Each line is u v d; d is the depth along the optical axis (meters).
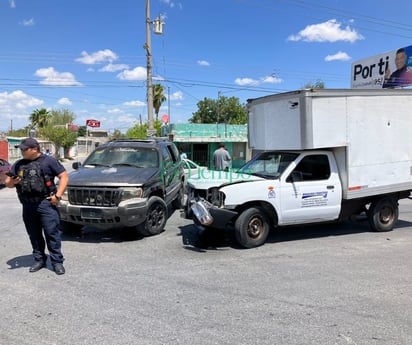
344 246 6.41
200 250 6.11
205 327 3.49
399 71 20.27
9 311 3.82
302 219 6.68
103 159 7.96
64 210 6.49
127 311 3.82
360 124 6.86
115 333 3.38
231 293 4.30
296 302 4.06
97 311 3.82
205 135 33.50
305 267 5.26
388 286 4.55
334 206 6.86
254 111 7.62
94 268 5.16
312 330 3.45
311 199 6.65
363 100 6.85
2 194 14.04
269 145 7.16
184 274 4.94
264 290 4.40
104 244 6.44
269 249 6.20
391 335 3.37
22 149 4.70
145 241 6.64
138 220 6.53
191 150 33.97
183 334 3.36
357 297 4.21
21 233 7.35
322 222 6.97
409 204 11.04
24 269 5.11
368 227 7.95
